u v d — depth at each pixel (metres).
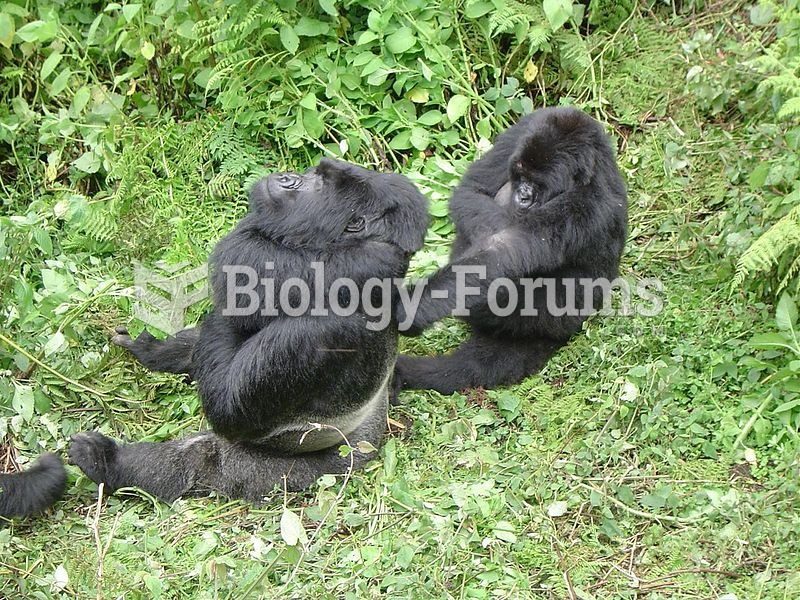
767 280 6.50
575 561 5.03
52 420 6.18
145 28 8.09
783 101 7.14
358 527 5.31
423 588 4.71
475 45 8.29
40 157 8.21
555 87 8.45
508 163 6.87
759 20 7.80
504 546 5.09
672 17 8.64
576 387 6.36
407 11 7.94
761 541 5.04
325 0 7.75
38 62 8.27
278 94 7.95
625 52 8.44
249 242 5.28
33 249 7.11
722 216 7.14
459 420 5.93
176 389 6.53
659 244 7.45
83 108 8.07
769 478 5.49
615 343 6.46
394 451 5.67
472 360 6.54
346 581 4.80
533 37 7.94
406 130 7.92
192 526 5.41
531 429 6.07
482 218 6.62
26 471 5.51
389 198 5.36
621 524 5.29
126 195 7.58
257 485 5.61
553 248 6.35
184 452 5.70
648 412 5.88
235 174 7.88
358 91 8.01
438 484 5.59
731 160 7.42
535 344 6.64
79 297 6.57
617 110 8.23
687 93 8.06
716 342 6.33
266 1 7.80
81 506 5.68
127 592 4.83
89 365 6.44
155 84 8.32
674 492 5.40
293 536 4.81
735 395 6.07
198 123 8.11
